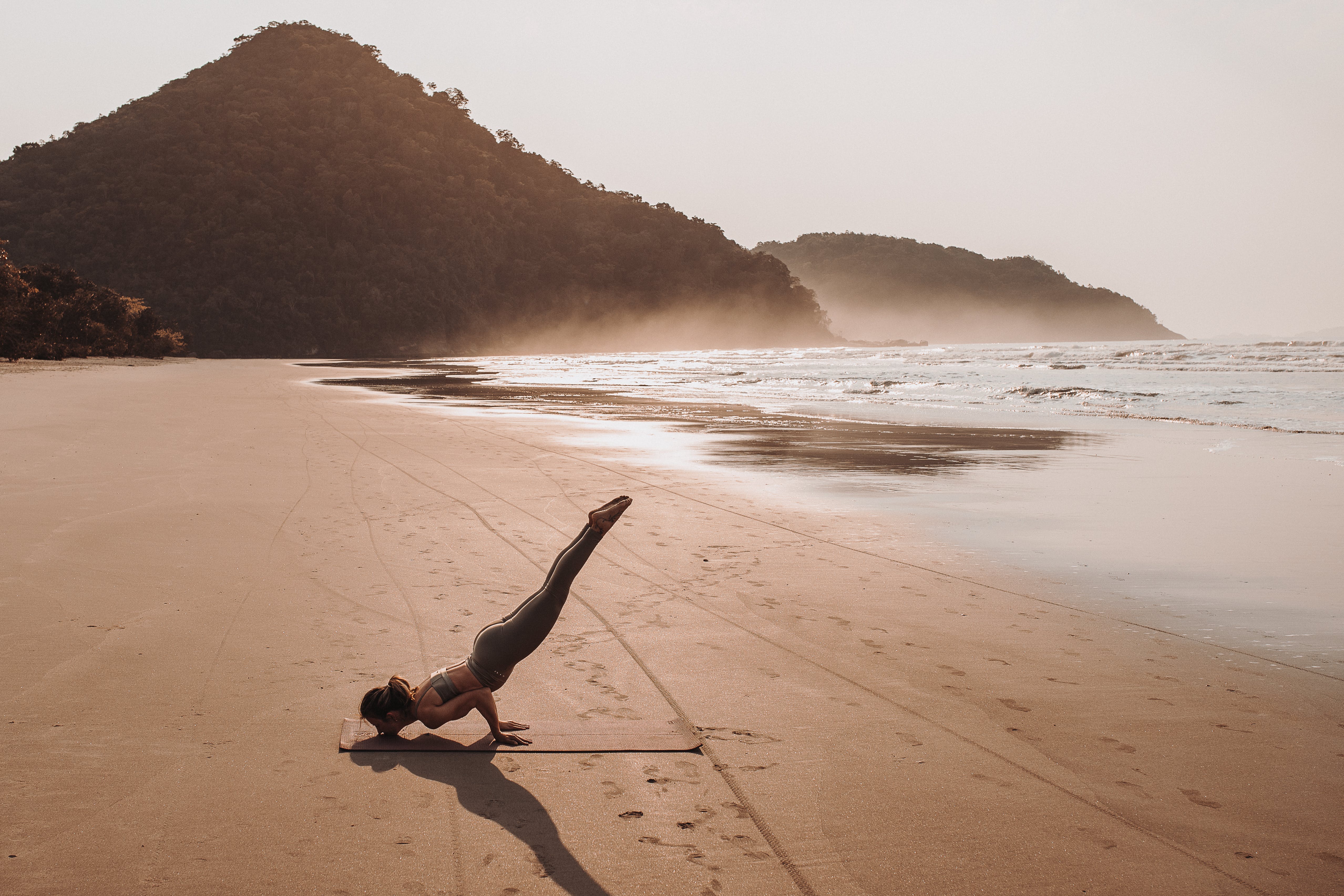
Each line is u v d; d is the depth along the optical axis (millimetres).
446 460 12242
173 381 33906
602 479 10867
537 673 4418
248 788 3164
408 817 3006
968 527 8242
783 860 2801
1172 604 5797
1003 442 15484
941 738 3725
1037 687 4324
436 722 3484
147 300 163000
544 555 6820
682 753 3549
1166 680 4426
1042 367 53594
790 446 14906
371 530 7527
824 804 3156
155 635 4723
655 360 103188
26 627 4770
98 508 7957
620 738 3656
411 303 188250
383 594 5648
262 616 5121
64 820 2910
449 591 5758
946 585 6242
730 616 5426
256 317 167500
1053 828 3020
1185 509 9227
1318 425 18578
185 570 6059
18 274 51719
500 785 3252
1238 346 91125
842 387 35750
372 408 21938
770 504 9344
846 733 3762
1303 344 88500
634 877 2688
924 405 25516
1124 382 35625
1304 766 3508
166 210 176500
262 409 20438
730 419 20484
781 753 3557
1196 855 2873
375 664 4418
